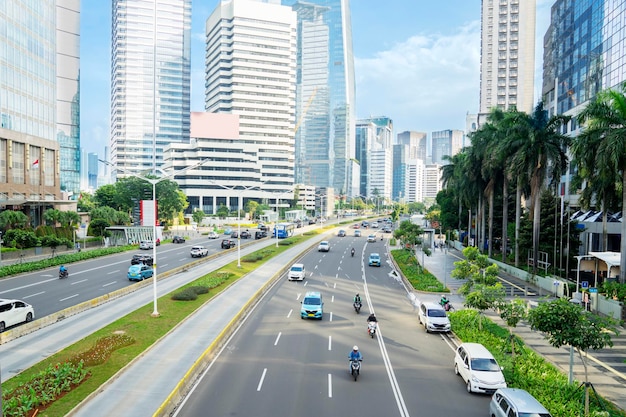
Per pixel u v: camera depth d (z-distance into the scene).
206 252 71.75
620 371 25.31
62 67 166.50
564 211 64.31
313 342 29.06
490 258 69.31
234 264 62.22
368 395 20.91
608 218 62.25
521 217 67.62
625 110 37.75
